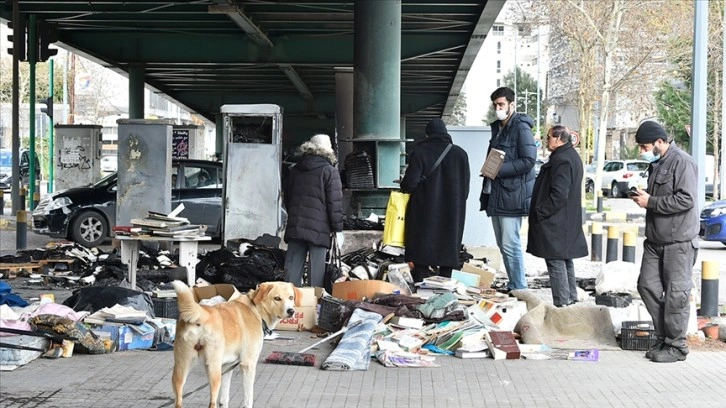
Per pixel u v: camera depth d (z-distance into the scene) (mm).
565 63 60000
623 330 9984
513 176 12617
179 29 35688
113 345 9422
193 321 6395
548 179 11633
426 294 11352
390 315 10172
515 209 12648
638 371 8984
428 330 10047
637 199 9281
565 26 49375
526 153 12570
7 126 79250
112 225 20797
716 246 25078
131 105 39031
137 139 16125
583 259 19781
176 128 39594
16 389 7922
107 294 10367
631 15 47719
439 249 12383
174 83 51688
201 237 12711
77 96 77750
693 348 10109
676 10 46562
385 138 19266
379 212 18859
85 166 31234
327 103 58344
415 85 54594
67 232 20719
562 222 11562
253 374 6883
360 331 9617
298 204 11844
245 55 37094
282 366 9008
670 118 62844
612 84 52531
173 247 16328
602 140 49219
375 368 8992
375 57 19438
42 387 8000
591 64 50688
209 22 34188
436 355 9641
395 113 19516
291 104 58531
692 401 7836
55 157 31344
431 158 12406
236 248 15422
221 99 56844
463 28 34312
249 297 7004
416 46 36000
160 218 12453
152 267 14320
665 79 59469
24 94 77312
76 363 8953
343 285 11242
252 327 6863
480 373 8828
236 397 7777
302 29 35219
